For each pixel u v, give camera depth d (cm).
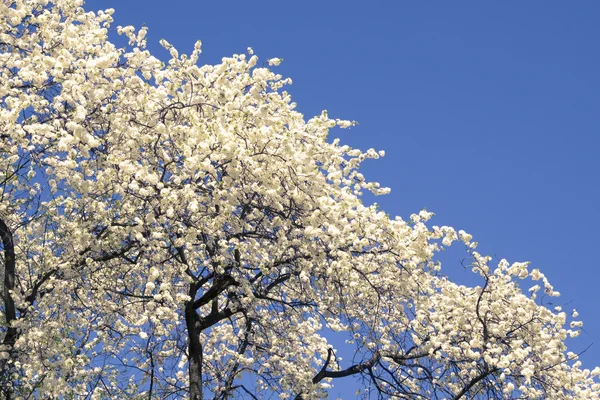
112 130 1034
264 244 1078
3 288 1060
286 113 1105
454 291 1248
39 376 973
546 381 1190
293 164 976
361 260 1089
